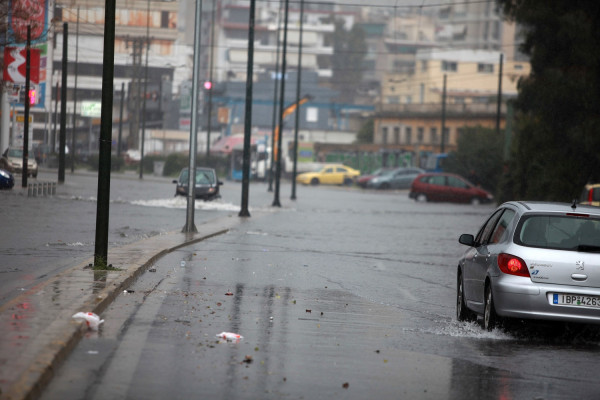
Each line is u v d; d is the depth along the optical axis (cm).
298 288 2173
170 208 5584
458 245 3850
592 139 4347
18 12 5403
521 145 4744
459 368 1287
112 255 2591
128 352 1275
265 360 1273
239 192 8694
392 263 2970
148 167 13675
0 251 2628
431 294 2219
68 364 1173
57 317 1425
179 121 16662
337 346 1420
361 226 4878
